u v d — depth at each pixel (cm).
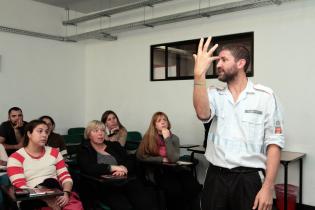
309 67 378
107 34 542
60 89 600
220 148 148
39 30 565
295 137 388
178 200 346
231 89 152
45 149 279
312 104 376
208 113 148
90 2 562
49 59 582
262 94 146
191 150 414
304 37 381
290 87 392
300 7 383
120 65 582
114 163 327
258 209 135
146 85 544
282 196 375
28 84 552
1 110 518
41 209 241
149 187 337
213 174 152
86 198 297
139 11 544
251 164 144
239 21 434
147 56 541
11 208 222
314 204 374
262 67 414
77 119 630
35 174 263
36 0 555
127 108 573
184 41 491
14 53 532
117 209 278
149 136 369
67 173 281
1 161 335
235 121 148
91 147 321
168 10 505
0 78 516
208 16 438
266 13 410
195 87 143
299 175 381
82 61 637
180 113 499
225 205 148
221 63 148
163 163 342
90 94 636
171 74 512
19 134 437
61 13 597
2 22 516
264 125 145
